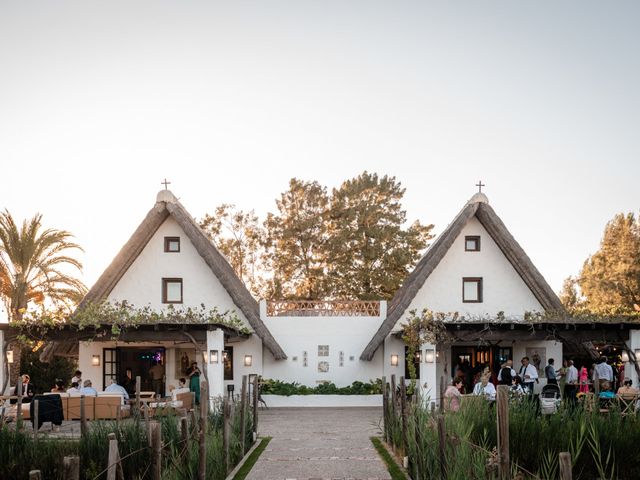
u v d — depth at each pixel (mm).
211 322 20984
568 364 22188
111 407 18422
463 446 8883
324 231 41969
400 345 27266
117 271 26781
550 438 9898
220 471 11609
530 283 27203
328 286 40375
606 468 9406
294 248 41781
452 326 22359
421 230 42812
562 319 22469
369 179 42594
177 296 27734
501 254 27953
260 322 26750
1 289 29000
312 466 12594
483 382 13930
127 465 10039
